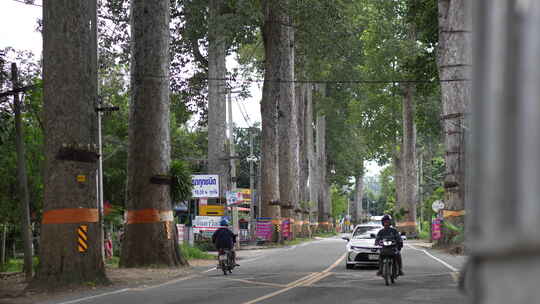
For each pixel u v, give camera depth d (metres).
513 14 0.96
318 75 60.81
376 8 60.62
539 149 0.88
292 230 54.53
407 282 18.62
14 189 27.34
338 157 87.19
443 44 34.16
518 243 0.88
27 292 17.91
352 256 24.17
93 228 19.31
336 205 135.12
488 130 0.99
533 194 0.88
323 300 14.42
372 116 69.31
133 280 20.94
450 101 33.72
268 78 48.78
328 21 43.16
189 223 47.94
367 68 61.53
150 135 26.95
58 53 19.03
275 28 48.25
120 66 43.94
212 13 39.78
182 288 17.86
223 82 41.50
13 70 20.81
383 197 185.50
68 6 19.06
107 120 44.03
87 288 18.48
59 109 18.98
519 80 0.93
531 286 0.86
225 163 41.56
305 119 80.81
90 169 19.36
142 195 26.78
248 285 18.20
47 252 18.77
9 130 26.22
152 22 27.06
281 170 54.44
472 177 1.06
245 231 54.34
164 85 27.23
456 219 34.09
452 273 21.66
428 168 102.50
